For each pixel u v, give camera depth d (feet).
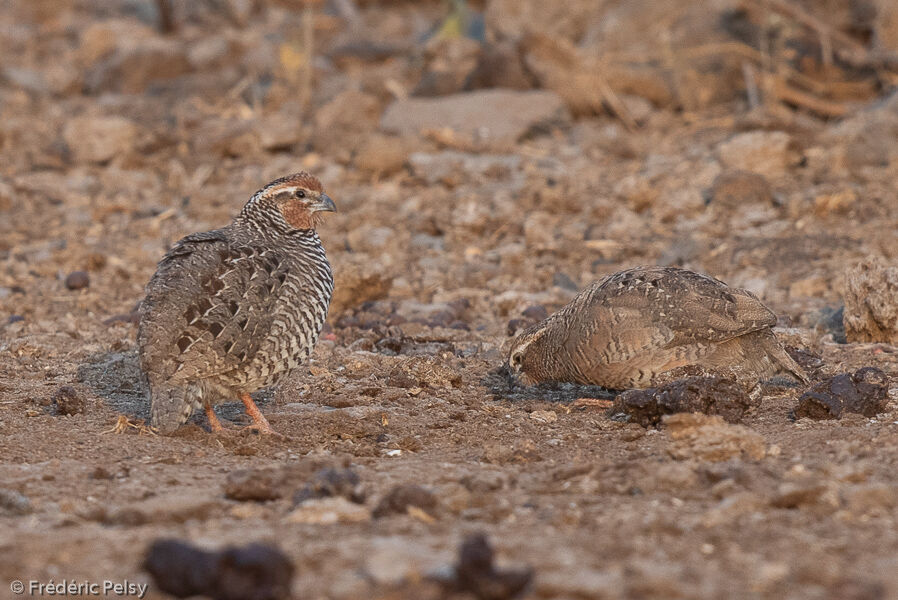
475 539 19.08
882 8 80.94
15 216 65.36
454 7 100.17
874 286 43.11
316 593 19.30
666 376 34.19
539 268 56.65
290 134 77.20
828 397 32.78
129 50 95.45
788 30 79.05
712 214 61.52
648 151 73.77
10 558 21.26
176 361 30.37
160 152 77.20
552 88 81.35
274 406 36.45
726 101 82.02
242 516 24.53
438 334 45.75
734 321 33.71
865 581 19.49
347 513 23.82
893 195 60.85
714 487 25.40
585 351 34.81
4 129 80.12
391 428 33.45
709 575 19.93
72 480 27.58
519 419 34.55
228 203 67.21
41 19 128.67
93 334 46.14
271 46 101.65
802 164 68.54
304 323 33.06
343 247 60.03
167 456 29.99
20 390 37.35
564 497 25.64
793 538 21.97
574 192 65.82
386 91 87.45
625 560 20.84
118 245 60.64
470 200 65.00
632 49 83.82
